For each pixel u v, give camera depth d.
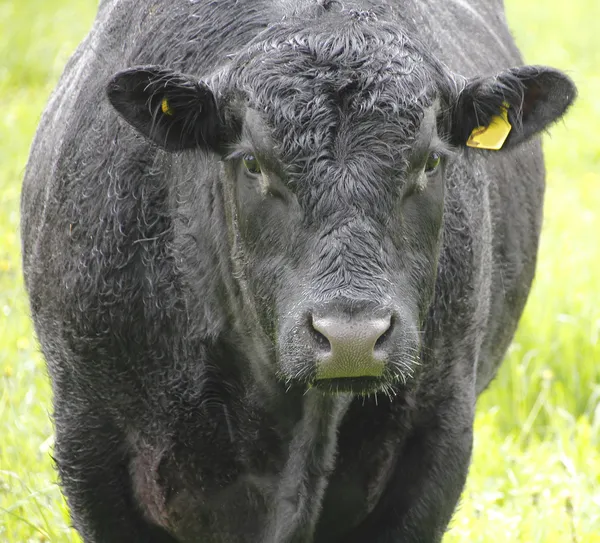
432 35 19.52
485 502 24.38
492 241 21.30
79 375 18.70
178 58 18.55
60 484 19.73
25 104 50.25
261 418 18.16
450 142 17.86
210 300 17.88
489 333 22.22
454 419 19.16
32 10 62.53
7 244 34.38
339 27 16.81
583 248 37.25
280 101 16.00
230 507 18.61
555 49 63.88
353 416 18.17
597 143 52.22
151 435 18.53
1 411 26.31
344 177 15.54
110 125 18.58
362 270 15.24
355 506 18.72
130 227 18.03
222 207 17.45
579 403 29.84
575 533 22.28
